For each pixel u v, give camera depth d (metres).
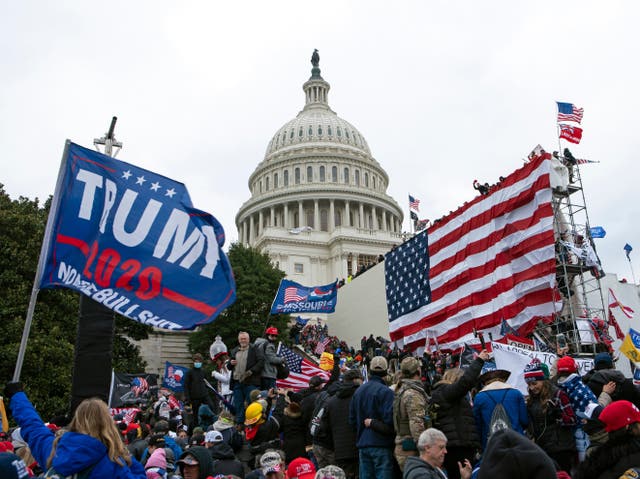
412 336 33.16
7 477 4.83
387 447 8.76
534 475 3.78
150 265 8.21
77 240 7.95
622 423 5.52
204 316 8.16
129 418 15.43
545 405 9.02
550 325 25.08
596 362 10.56
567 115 27.62
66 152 8.23
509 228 26.81
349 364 20.64
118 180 8.45
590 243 25.92
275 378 14.62
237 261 60.53
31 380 30.09
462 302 29.08
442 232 32.22
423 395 8.43
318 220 107.38
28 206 37.84
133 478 5.39
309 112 131.38
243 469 10.12
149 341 58.59
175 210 8.62
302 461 8.26
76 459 5.03
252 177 124.00
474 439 8.55
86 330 8.34
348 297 57.03
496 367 12.22
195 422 16.42
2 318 31.56
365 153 123.81
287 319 57.81
